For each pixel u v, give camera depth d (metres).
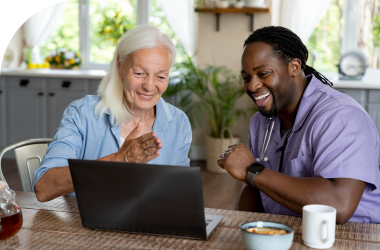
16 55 5.29
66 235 1.05
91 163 1.02
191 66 4.13
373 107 3.75
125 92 1.45
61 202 1.31
